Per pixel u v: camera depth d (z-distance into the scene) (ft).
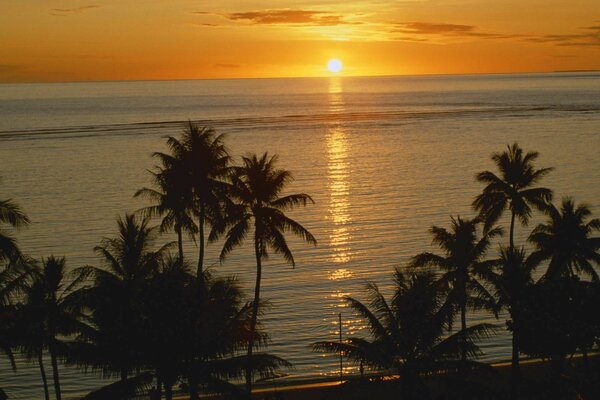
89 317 144.36
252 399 152.56
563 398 157.79
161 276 127.24
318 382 189.88
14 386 200.64
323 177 549.95
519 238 356.59
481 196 204.03
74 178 549.13
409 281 141.79
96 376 207.00
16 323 139.33
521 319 161.89
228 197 183.93
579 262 179.52
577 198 451.94
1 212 138.00
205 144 184.75
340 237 369.09
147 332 120.26
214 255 337.11
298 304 265.54
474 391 137.49
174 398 173.27
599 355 188.03
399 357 137.39
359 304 140.46
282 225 176.96
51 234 378.12
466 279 169.17
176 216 188.96
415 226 389.60
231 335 125.80
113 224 399.85
